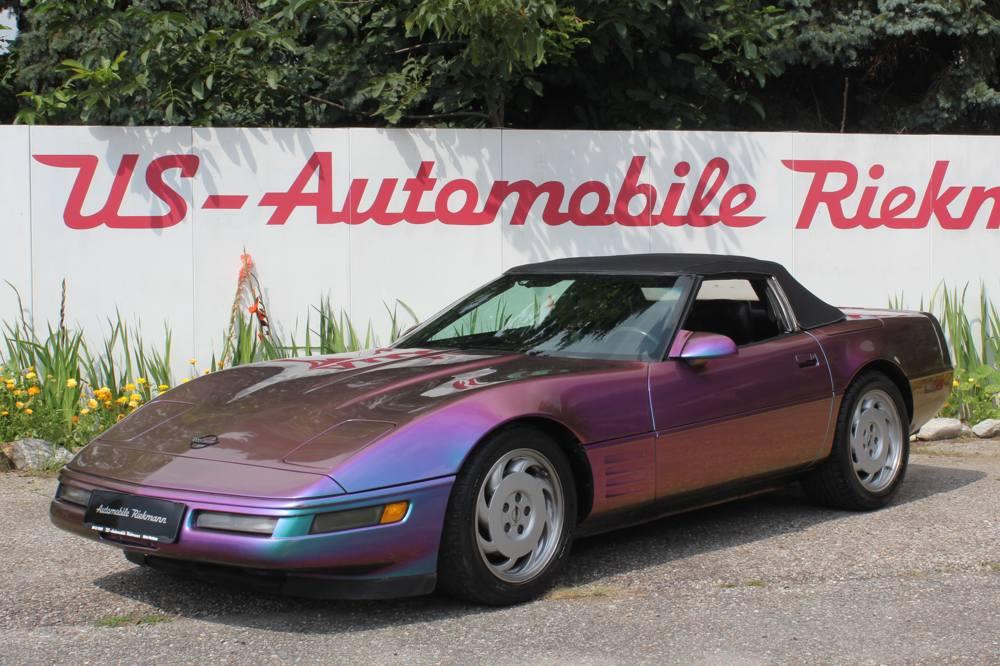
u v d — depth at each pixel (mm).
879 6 10758
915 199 8883
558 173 8430
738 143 8641
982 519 5648
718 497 5152
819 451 5574
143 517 3918
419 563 3932
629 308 5176
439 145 8281
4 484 6488
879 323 6062
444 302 8352
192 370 8078
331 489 3748
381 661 3615
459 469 4012
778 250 8734
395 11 8906
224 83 9141
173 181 8039
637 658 3629
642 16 9133
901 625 3957
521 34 8023
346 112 9922
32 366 7734
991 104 11266
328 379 4621
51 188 7906
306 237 8188
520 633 3889
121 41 9281
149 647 3773
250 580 3840
